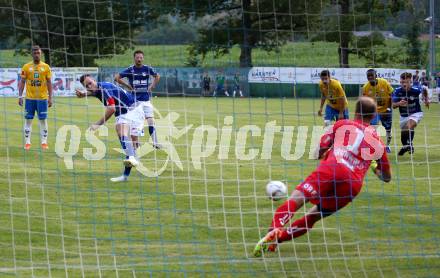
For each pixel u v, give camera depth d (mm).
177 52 64062
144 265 14625
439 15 29344
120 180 23141
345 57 34062
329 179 15414
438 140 38531
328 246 16266
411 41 31469
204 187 22422
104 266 14492
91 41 59781
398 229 17797
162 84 64188
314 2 38125
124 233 16922
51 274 13914
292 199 15500
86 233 16828
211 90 54125
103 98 23766
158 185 22594
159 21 59344
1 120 44031
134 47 63406
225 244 16234
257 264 14867
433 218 18938
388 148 32594
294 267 14703
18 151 29531
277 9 56375
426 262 15180
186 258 15156
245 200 20578
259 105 54906
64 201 20000
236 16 62219
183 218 18406
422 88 32750
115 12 59125
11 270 14062
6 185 21984
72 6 57875
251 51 56844
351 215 19109
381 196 21609
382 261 15227
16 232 16719
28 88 30109
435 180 24859
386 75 34531
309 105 55312
